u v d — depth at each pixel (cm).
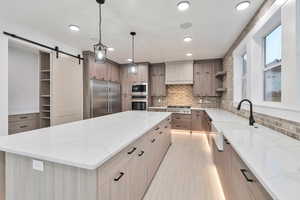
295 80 135
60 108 342
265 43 227
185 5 203
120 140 131
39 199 107
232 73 355
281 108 158
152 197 184
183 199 180
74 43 350
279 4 157
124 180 130
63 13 223
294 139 139
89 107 410
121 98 563
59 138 136
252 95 235
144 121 229
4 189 132
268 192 67
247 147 118
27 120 381
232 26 264
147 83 531
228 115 314
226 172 168
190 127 495
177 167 260
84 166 87
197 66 506
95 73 428
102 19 240
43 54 355
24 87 402
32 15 229
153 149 224
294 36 134
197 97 539
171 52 420
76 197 97
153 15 229
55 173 101
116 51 409
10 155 115
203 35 304
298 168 84
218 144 191
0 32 240
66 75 357
